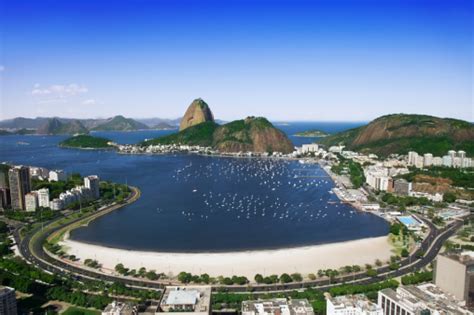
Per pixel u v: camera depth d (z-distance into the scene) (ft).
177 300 520.83
